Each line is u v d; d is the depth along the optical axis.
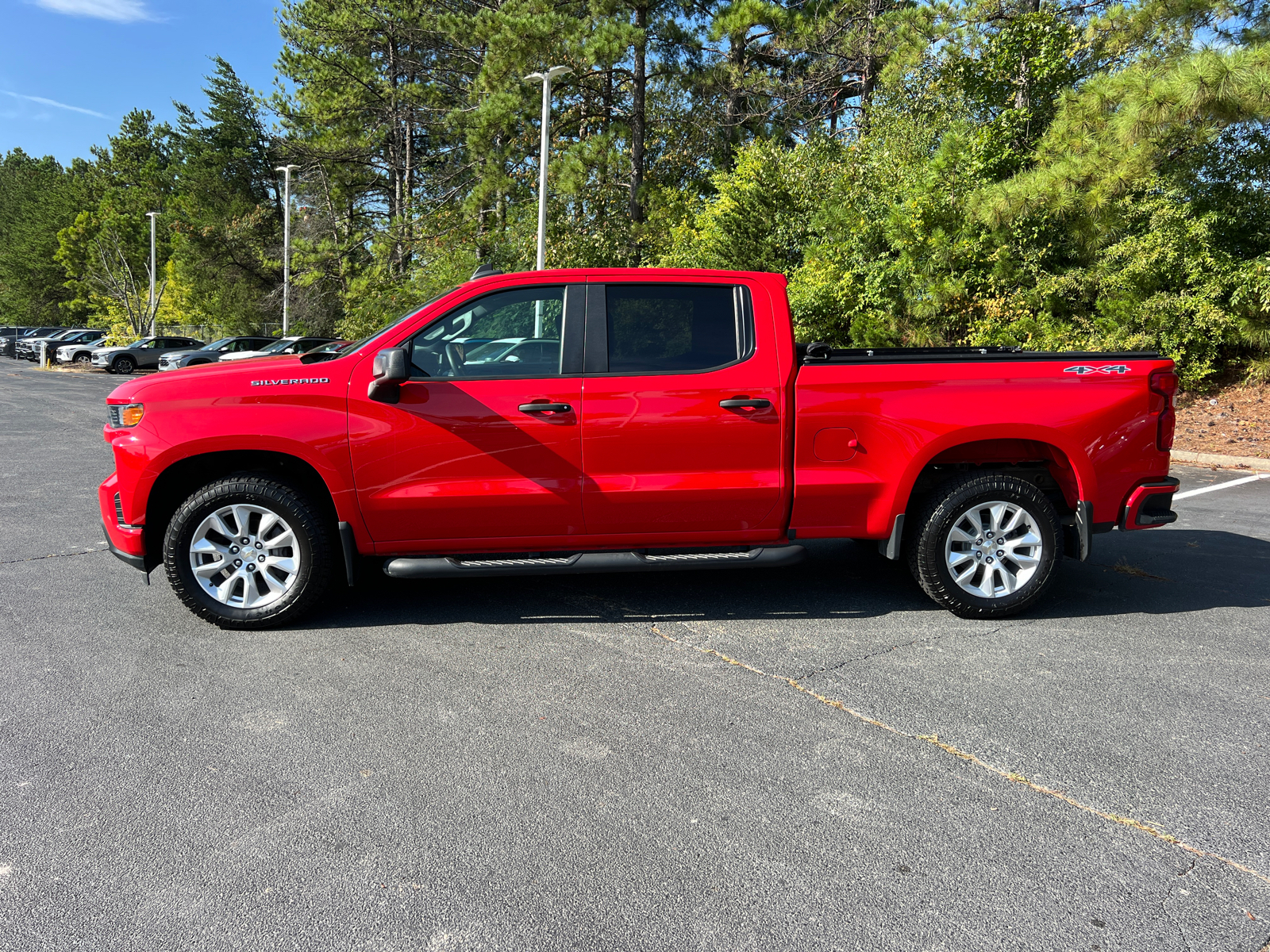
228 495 4.50
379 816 2.83
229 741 3.35
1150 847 2.67
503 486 4.53
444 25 28.20
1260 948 2.22
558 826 2.78
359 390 4.47
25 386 24.58
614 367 4.59
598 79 26.94
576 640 4.51
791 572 5.88
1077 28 15.36
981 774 3.11
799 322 16.97
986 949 2.22
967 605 4.82
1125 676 4.03
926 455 4.71
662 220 25.94
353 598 5.25
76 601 5.11
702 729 3.47
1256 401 13.32
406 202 35.47
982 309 14.89
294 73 40.06
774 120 30.12
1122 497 4.89
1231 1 12.88
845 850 2.65
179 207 46.25
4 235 83.81
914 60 17.59
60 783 3.03
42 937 2.25
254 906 2.38
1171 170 13.73
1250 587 5.53
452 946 2.23
